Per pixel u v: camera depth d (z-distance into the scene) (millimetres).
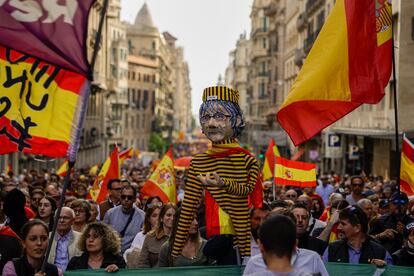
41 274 6371
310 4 54844
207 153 7246
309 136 8781
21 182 19344
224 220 7160
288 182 15758
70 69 6316
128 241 12047
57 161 54312
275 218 4941
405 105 30625
